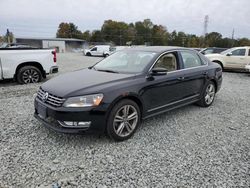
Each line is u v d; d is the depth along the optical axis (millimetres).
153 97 4234
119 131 3746
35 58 8344
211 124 4695
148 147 3641
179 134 4160
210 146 3732
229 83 9742
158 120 4836
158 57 4469
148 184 2746
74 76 4219
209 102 5863
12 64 7938
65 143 3689
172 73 4633
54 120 3570
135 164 3160
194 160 3291
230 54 13641
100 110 3467
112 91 3584
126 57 4824
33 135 3945
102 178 2846
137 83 3924
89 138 3877
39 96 3936
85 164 3131
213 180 2844
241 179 2875
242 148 3689
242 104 6262
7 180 2758
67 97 3432
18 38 63906
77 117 3391
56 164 3113
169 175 2928
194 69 5207
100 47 33094
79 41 68125
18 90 7293
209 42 75250
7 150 3436
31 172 2924
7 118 4723
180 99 4891
